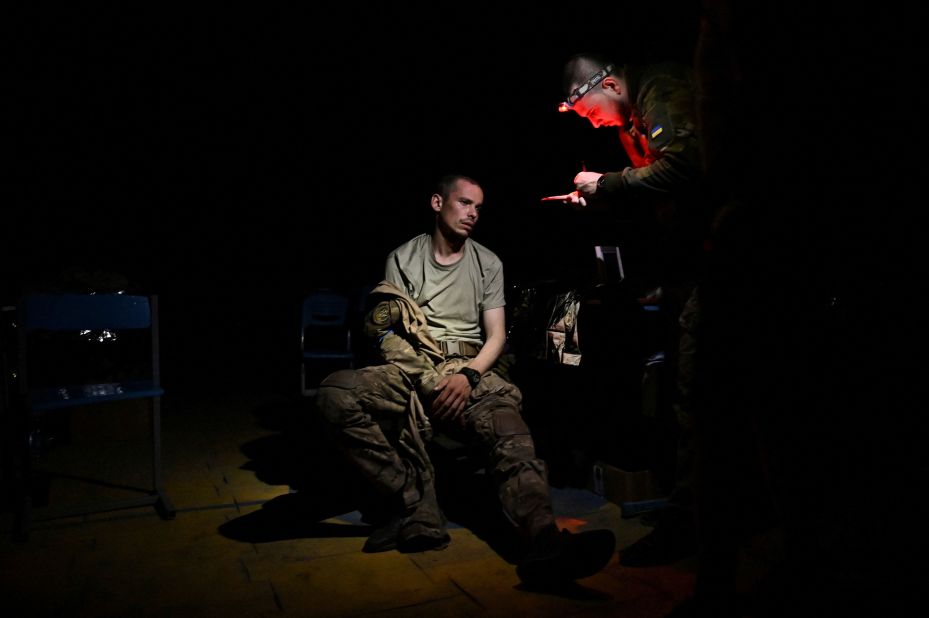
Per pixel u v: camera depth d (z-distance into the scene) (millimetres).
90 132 6000
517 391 2504
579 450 3090
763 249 1289
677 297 2373
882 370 1489
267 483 3131
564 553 1919
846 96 1275
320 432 4113
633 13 4066
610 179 2320
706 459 1312
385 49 5738
